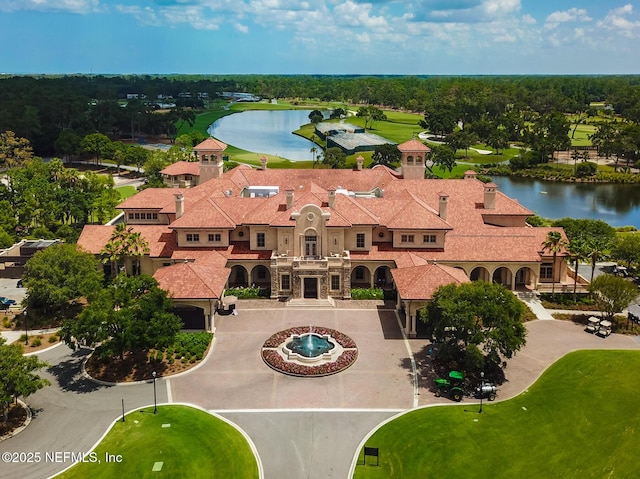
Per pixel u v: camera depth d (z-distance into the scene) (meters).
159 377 56.59
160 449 45.03
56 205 107.38
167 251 79.19
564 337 65.50
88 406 51.53
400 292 65.75
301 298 75.00
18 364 47.91
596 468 43.59
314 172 104.19
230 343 63.81
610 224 129.62
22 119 192.12
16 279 86.69
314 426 48.69
